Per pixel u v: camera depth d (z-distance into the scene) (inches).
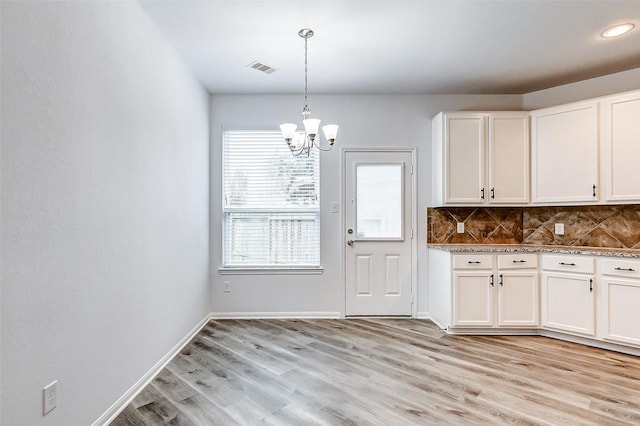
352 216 160.4
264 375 99.9
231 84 147.6
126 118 85.1
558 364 107.1
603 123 126.5
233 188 161.6
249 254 161.5
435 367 105.0
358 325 148.0
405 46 115.6
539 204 141.3
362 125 160.4
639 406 83.3
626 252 117.6
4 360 51.6
